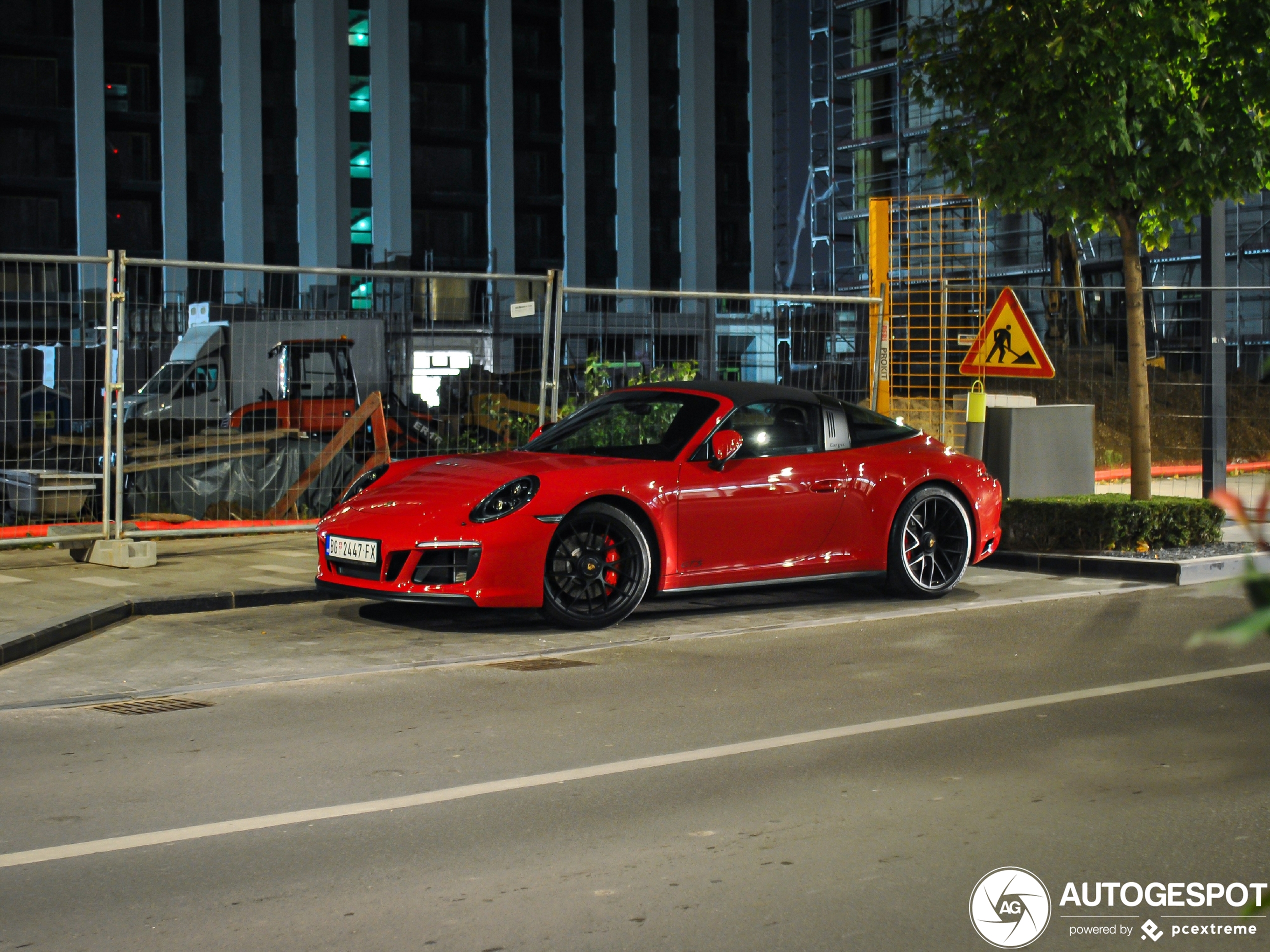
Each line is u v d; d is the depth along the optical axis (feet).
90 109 147.64
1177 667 20.03
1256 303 107.45
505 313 47.11
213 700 18.66
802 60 184.55
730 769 14.47
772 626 24.71
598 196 178.91
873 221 40.60
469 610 26.91
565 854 11.65
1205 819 12.42
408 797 13.53
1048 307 84.28
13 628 23.12
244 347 48.96
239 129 152.46
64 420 37.52
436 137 167.12
